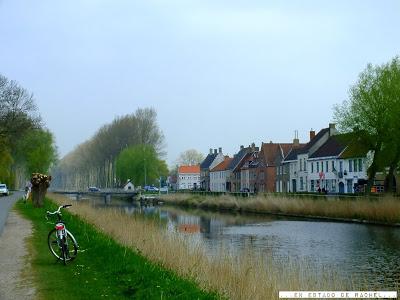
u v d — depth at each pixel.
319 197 52.44
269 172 100.56
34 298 10.52
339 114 52.69
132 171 108.44
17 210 36.09
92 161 143.50
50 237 15.19
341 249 27.45
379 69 51.44
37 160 82.81
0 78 60.81
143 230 22.39
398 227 37.72
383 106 49.25
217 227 40.72
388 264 22.77
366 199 44.66
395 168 56.25
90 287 11.46
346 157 72.25
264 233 35.66
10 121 60.38
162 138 122.56
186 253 17.00
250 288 13.10
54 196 58.06
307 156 84.69
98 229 23.30
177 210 66.94
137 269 12.87
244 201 61.66
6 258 15.45
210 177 143.25
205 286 13.19
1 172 77.31
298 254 25.84
